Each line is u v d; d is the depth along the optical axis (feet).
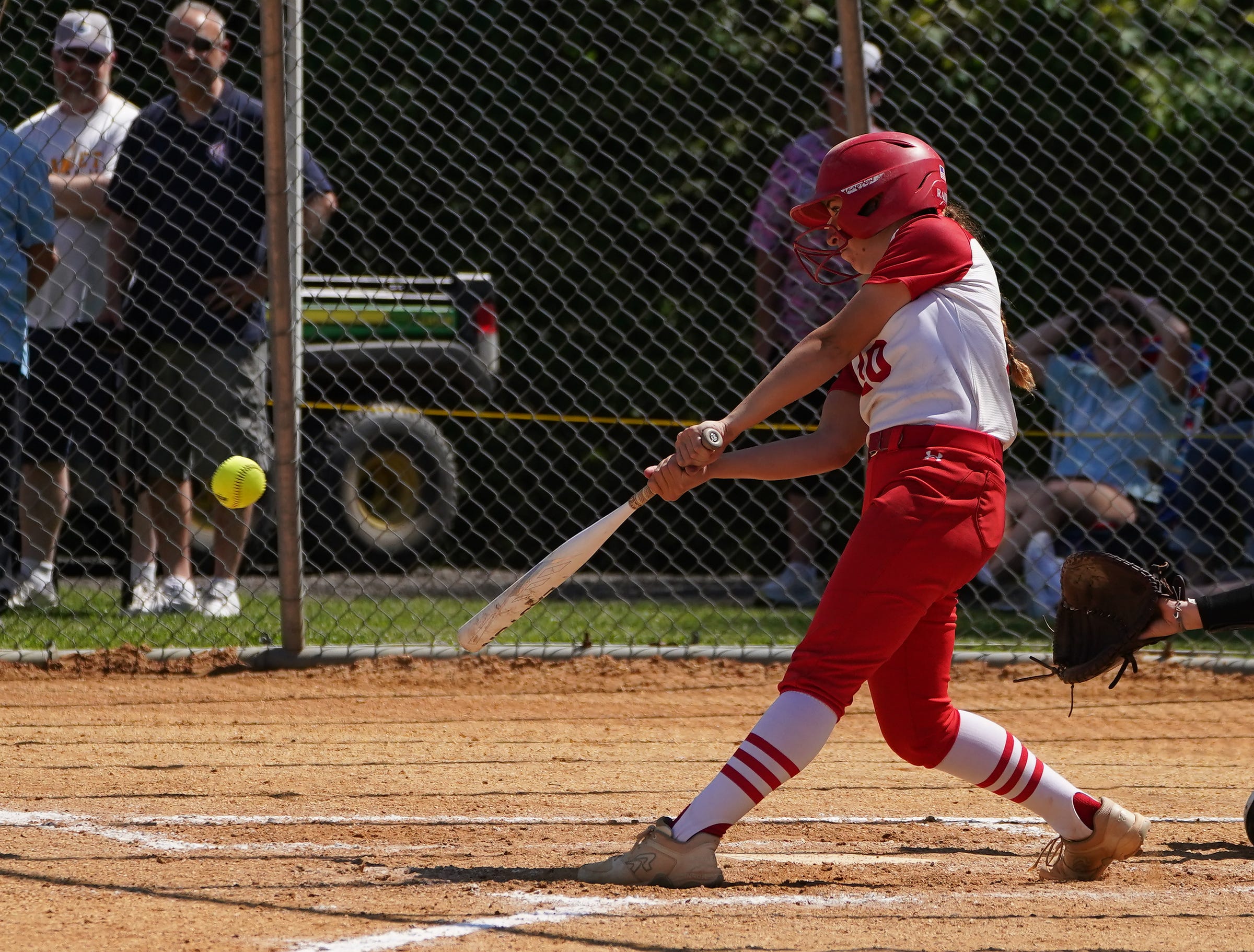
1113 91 101.86
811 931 34.30
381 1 103.35
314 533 92.84
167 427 83.25
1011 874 41.24
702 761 56.85
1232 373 105.29
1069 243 103.71
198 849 42.60
